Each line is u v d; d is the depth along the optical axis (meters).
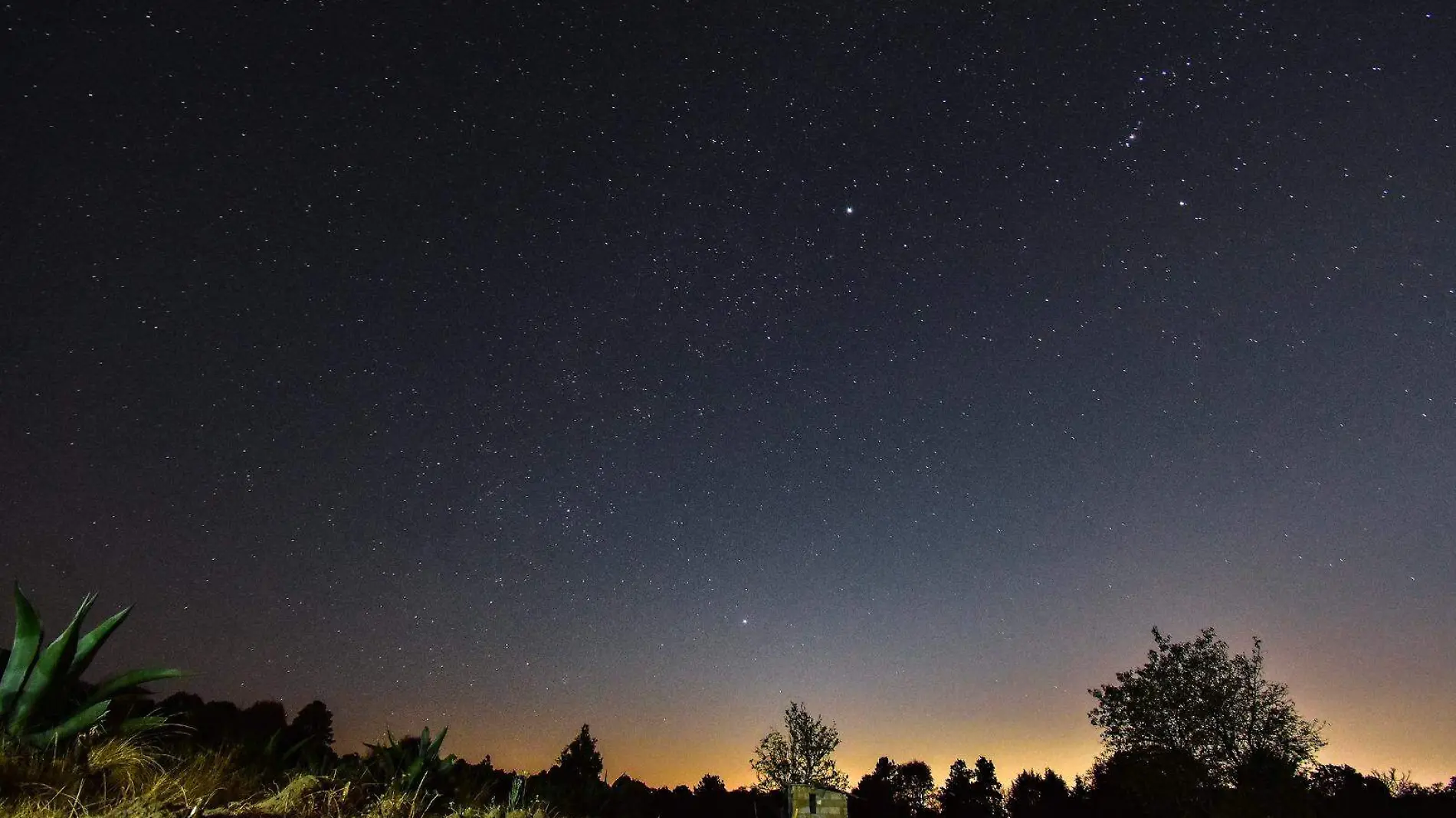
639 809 15.05
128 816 3.72
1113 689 26.33
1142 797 25.36
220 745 6.14
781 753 35.69
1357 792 27.14
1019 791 45.62
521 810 8.31
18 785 3.64
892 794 49.28
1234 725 24.47
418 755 8.02
